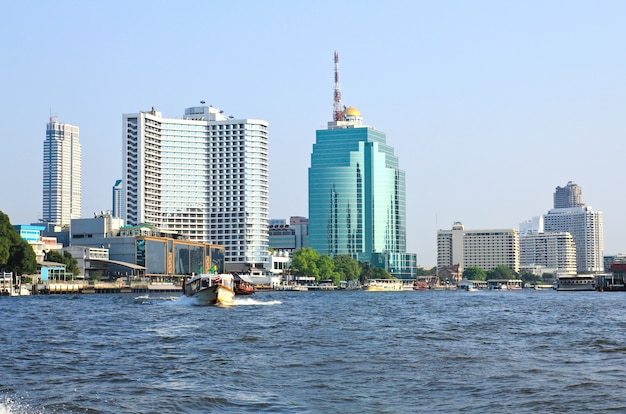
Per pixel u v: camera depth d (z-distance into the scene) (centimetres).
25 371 6188
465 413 4591
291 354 7244
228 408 4716
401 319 12750
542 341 8525
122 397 5022
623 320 12519
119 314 13788
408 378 5797
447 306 18912
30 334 9569
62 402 4853
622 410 4625
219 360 6794
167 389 5316
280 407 4747
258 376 5897
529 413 4569
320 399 4994
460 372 6078
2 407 4703
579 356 7081
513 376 5856
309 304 19800
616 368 6269
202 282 16725
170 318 12431
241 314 13725
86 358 6994
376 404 4850
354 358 6938
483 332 9831
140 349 7700
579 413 4562
